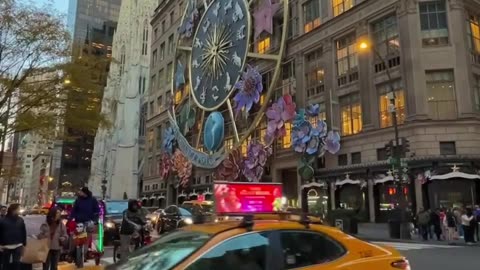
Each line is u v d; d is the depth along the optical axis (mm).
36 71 16250
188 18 60438
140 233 11781
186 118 57000
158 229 23422
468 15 29844
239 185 8867
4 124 15969
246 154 43844
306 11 39656
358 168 30656
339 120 34344
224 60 48844
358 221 26422
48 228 10117
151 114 74188
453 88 27969
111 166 95625
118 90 97250
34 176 138750
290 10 41531
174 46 66750
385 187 29094
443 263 13031
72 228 11695
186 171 54844
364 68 32219
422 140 27156
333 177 32812
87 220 11820
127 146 91500
